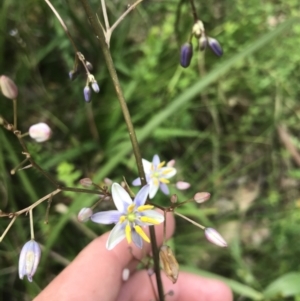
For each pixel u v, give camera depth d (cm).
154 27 20
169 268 9
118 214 9
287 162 22
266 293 16
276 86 21
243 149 23
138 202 9
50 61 21
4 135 16
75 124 20
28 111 20
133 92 20
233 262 20
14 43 19
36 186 18
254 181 22
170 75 20
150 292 16
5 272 18
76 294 13
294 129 23
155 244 10
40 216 18
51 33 20
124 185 10
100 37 9
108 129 20
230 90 22
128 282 16
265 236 21
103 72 19
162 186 11
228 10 22
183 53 9
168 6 20
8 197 17
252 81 21
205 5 21
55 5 19
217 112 22
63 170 16
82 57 9
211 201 21
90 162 20
